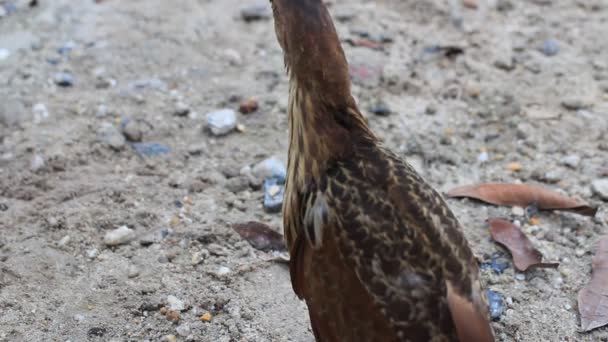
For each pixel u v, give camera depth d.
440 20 1.68
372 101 1.49
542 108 1.48
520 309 1.18
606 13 1.72
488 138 1.43
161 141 1.41
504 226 1.27
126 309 1.18
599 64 1.58
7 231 1.27
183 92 1.50
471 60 1.58
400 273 0.96
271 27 1.66
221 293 1.20
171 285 1.21
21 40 1.60
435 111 1.47
